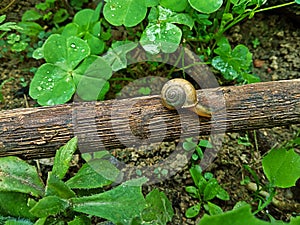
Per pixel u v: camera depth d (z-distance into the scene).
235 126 0.25
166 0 0.29
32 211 0.22
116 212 0.23
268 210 0.28
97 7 0.33
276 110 0.25
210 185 0.28
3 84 0.32
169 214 0.25
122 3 0.29
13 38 0.33
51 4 0.35
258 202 0.29
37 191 0.24
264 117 0.25
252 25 0.35
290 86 0.25
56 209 0.23
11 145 0.24
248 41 0.35
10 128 0.24
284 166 0.26
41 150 0.25
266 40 0.35
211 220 0.19
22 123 0.24
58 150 0.24
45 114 0.25
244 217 0.19
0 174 0.23
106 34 0.33
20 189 0.23
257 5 0.29
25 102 0.32
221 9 0.34
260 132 0.31
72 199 0.23
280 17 0.35
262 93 0.25
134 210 0.23
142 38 0.29
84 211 0.23
